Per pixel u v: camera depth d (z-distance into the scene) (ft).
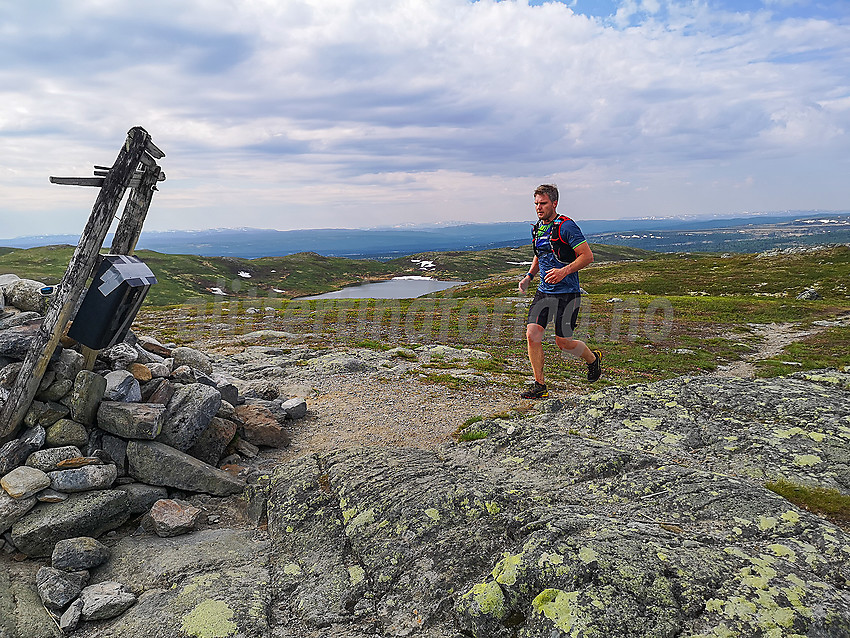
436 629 17.43
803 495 21.71
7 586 20.56
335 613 18.74
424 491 23.48
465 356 83.15
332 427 41.06
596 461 25.85
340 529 23.29
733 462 25.59
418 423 42.16
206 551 23.08
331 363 65.98
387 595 19.35
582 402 35.32
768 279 346.95
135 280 26.55
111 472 26.05
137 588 20.67
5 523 22.88
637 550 16.99
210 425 32.09
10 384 26.35
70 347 28.91
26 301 30.50
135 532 25.17
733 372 82.53
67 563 21.45
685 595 15.44
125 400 29.09
